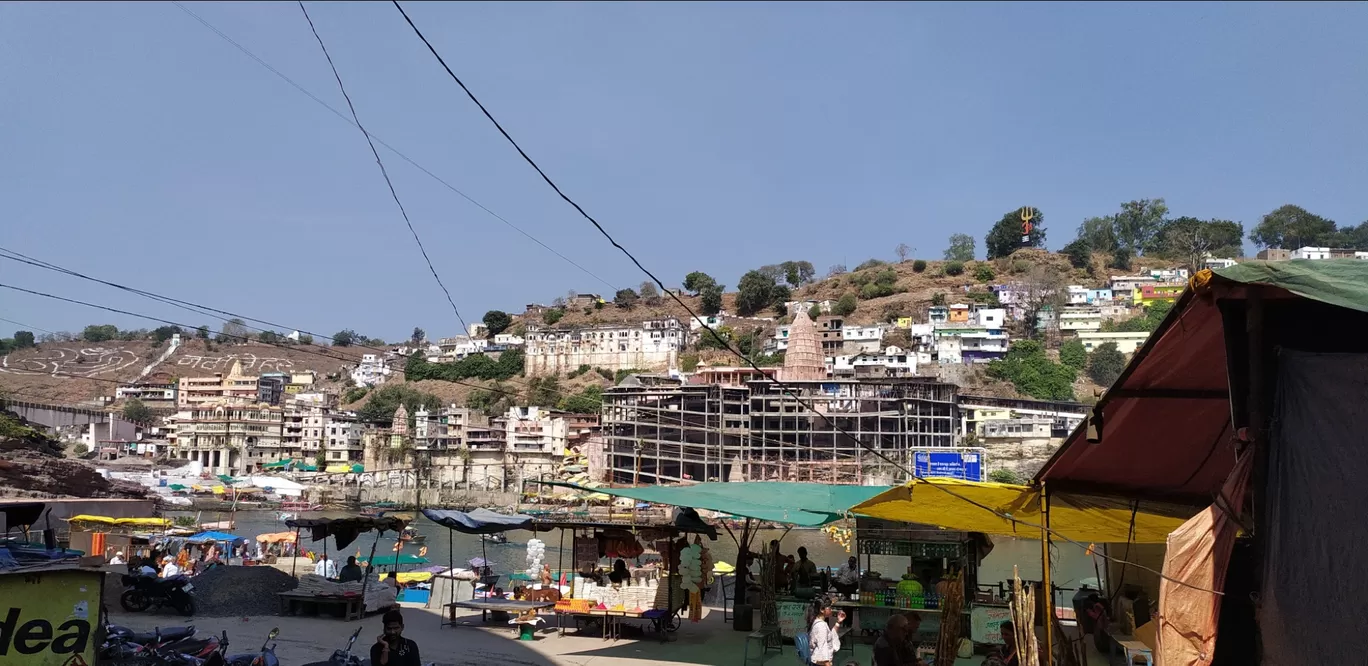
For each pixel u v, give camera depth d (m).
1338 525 6.44
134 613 20.08
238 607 20.73
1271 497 6.77
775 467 122.19
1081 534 15.30
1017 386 157.12
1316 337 6.85
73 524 38.75
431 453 156.25
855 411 128.00
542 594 20.28
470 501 134.12
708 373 143.38
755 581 21.39
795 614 17.11
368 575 21.39
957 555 17.25
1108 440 10.24
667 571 19.31
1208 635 6.94
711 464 131.62
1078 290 188.75
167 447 162.12
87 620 11.19
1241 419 6.99
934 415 127.62
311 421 169.75
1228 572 7.17
